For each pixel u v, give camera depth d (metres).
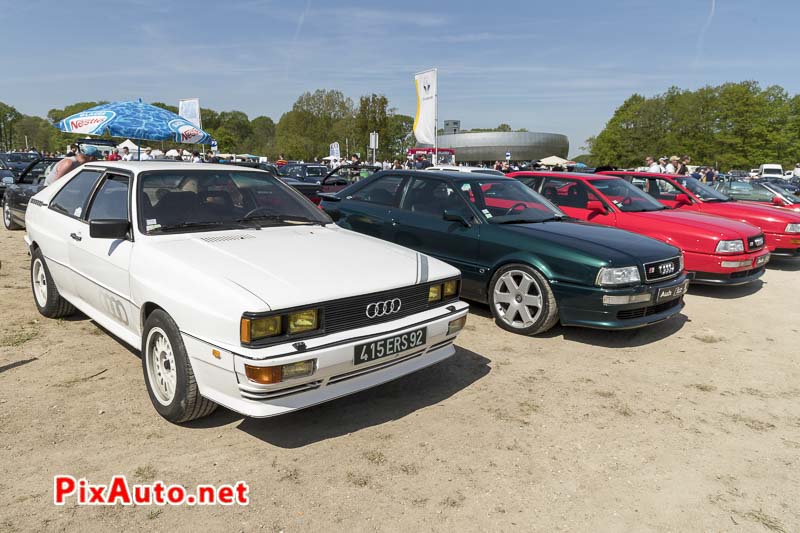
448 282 3.52
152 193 3.61
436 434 3.20
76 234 4.04
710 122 54.16
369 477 2.74
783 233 8.58
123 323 3.62
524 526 2.42
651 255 4.77
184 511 2.42
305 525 2.37
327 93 99.38
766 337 5.36
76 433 3.01
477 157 104.56
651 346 4.93
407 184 6.20
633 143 61.06
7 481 2.57
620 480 2.81
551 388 3.91
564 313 4.72
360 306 2.98
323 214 4.32
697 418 3.55
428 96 13.98
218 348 2.69
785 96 55.16
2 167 19.11
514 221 5.42
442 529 2.38
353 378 3.02
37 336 4.43
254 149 112.69
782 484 2.83
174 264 3.03
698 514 2.56
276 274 2.91
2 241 8.79
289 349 2.67
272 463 2.83
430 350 3.41
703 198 9.13
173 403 3.02
